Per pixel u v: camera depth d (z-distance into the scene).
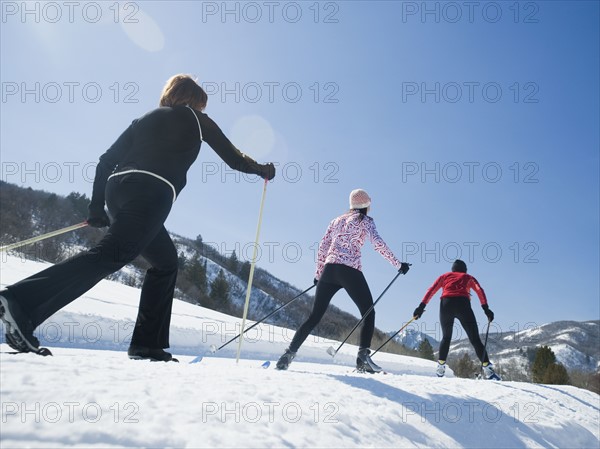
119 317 5.85
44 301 1.86
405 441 1.61
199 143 2.48
